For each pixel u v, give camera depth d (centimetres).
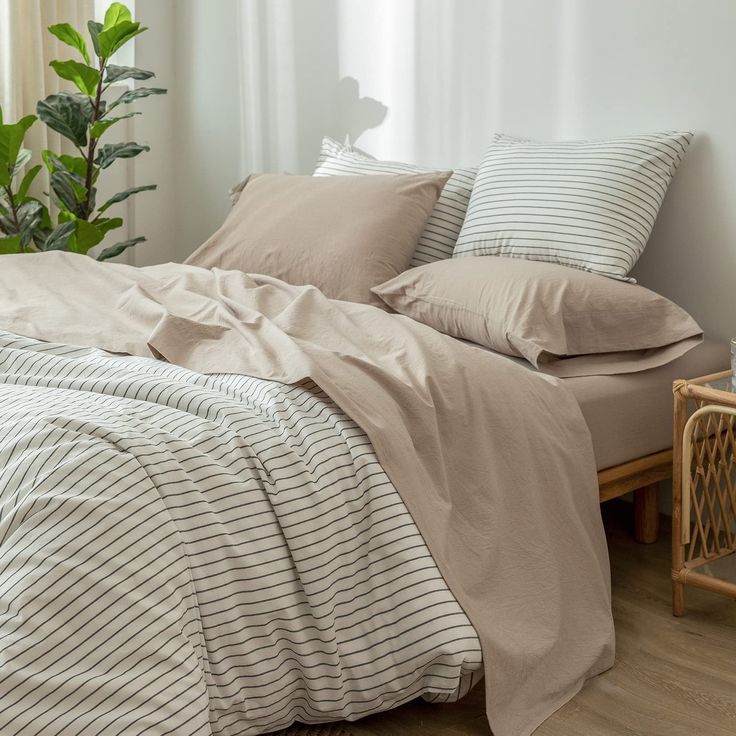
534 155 276
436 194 289
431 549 174
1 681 131
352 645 172
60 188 381
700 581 215
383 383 190
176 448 162
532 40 300
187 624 152
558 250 256
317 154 390
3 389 177
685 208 269
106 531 145
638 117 277
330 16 374
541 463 201
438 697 176
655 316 236
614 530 272
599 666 197
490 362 207
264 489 167
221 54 426
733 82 255
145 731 138
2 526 144
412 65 342
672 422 242
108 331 226
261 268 292
